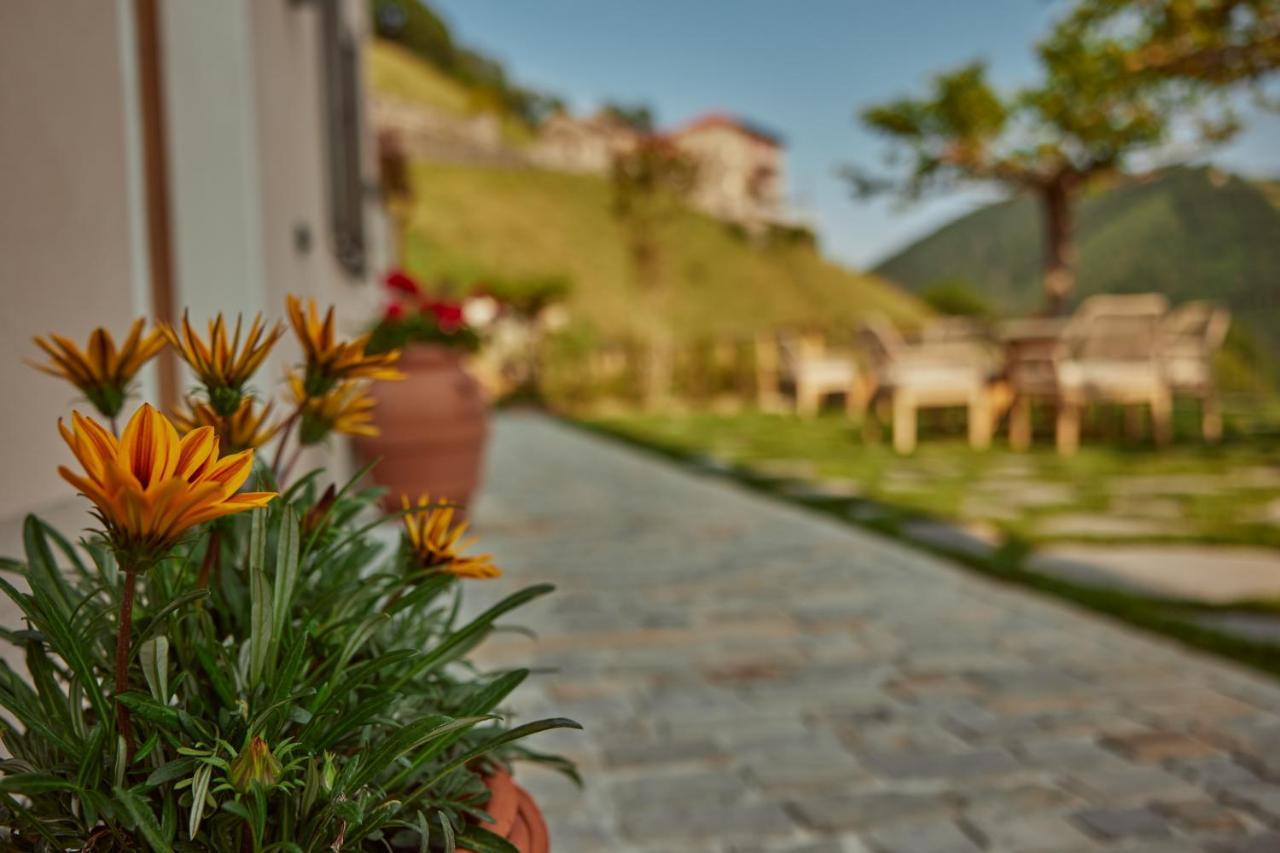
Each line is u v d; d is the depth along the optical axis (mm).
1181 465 6711
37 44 1480
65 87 1566
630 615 3145
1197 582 3537
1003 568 3682
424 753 774
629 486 6148
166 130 2682
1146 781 1934
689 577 3682
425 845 725
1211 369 8336
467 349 4324
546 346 14734
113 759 728
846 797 1870
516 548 4207
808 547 4230
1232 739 2133
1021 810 1816
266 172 3104
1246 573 3666
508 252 36031
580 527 4703
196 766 685
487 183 41406
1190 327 8180
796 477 6438
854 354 13227
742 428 10266
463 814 857
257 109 2986
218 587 877
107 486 548
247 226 2729
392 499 4043
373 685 858
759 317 40969
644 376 14453
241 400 905
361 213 6027
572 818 1784
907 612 3184
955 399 8211
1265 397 11789
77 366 896
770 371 13391
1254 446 7773
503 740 750
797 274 46844
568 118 59094
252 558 756
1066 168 12273
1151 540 4199
